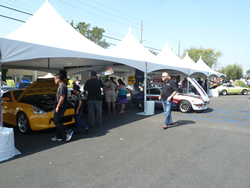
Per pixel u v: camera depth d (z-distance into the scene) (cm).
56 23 605
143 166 339
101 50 651
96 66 1012
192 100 873
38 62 798
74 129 589
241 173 312
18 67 868
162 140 481
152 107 839
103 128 601
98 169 329
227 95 1959
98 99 602
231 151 407
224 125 635
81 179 296
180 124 651
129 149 420
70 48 536
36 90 620
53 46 480
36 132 561
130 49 955
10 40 387
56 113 452
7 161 362
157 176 304
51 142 471
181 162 354
